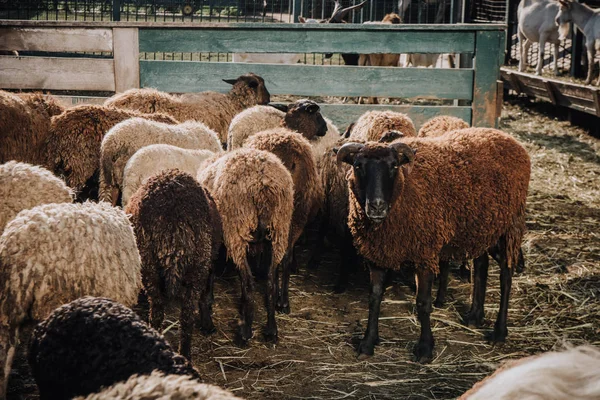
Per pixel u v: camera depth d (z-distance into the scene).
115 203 6.40
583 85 12.48
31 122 6.71
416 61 15.18
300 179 6.01
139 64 8.88
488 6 16.48
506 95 16.44
